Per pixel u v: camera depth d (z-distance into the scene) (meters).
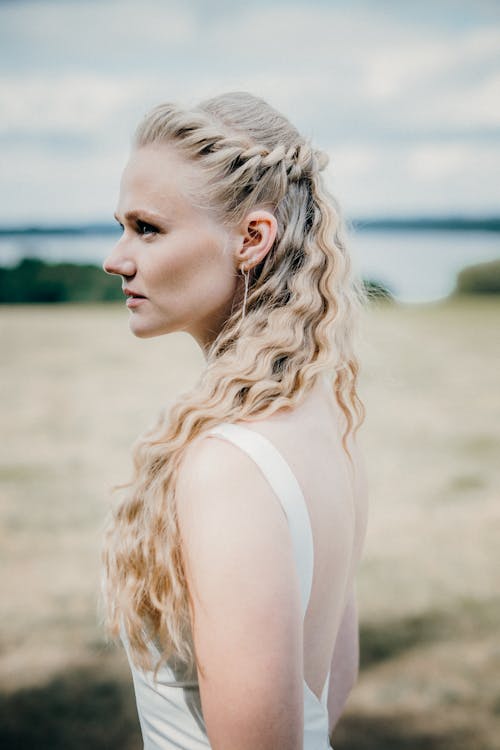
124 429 6.80
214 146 0.83
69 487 5.29
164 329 0.86
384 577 3.82
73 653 3.12
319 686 0.86
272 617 0.67
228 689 0.67
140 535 0.87
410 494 5.05
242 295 0.87
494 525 4.46
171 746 0.89
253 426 0.77
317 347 0.85
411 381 8.48
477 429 6.66
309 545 0.74
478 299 15.83
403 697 2.77
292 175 0.88
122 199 0.85
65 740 2.52
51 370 9.49
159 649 0.88
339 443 0.87
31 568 3.98
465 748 2.46
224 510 0.70
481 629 3.25
